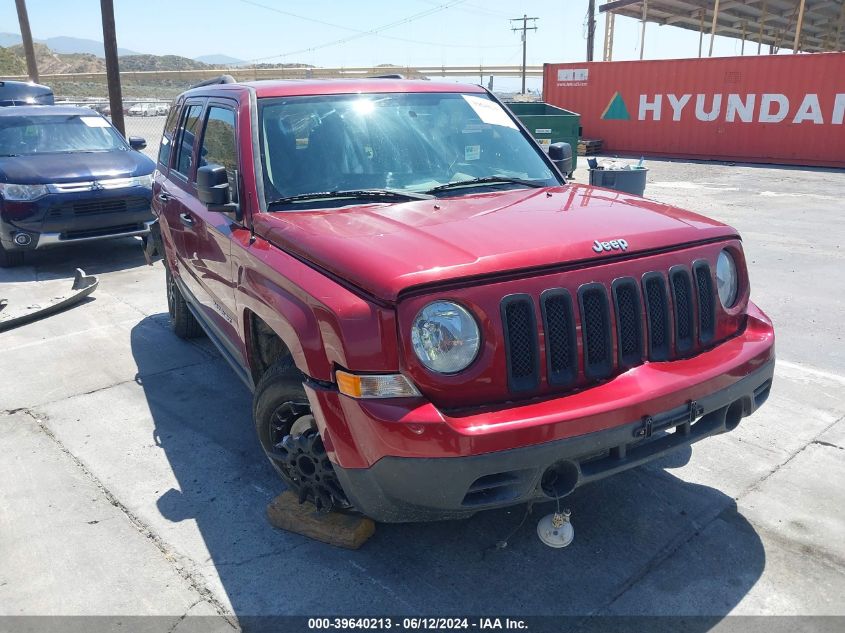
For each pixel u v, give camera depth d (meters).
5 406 4.62
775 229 9.88
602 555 3.01
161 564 3.01
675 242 2.90
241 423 4.34
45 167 8.48
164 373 5.17
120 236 8.69
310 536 3.15
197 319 4.99
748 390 2.94
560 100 23.62
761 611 2.66
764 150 19.34
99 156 9.10
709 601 2.72
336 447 2.59
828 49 38.53
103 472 3.77
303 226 3.02
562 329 2.62
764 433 4.02
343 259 2.62
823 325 5.84
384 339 2.43
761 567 2.91
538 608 2.71
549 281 2.58
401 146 3.75
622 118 22.30
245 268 3.26
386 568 2.96
